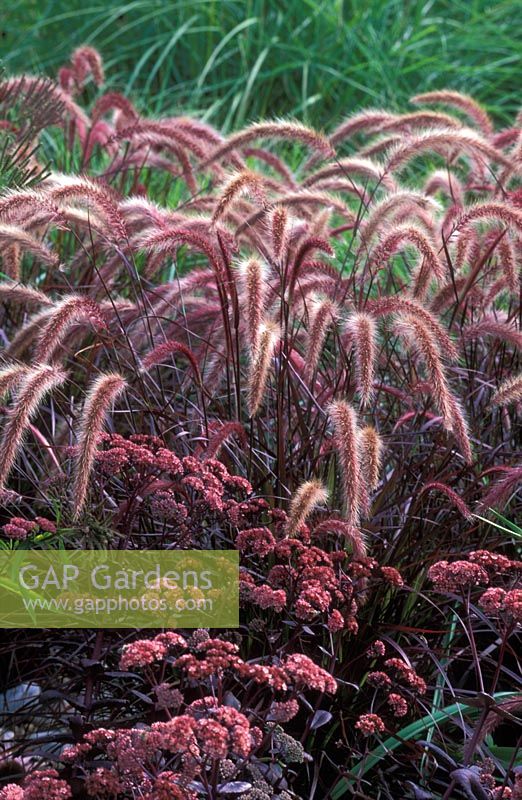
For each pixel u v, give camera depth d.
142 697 2.85
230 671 2.96
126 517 3.26
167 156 6.54
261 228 4.32
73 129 5.66
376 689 3.06
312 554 2.98
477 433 3.96
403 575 3.41
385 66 9.19
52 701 3.37
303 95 8.68
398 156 4.28
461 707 3.29
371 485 3.17
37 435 3.49
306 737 3.13
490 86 9.34
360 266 4.70
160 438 3.55
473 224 4.12
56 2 9.80
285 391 3.90
